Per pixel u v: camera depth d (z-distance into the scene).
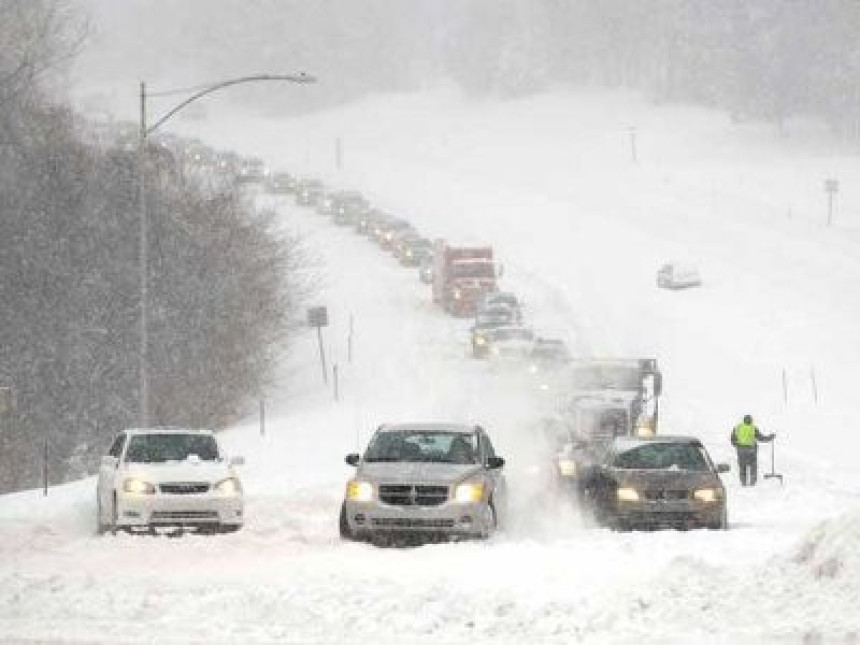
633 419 121.00
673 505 73.19
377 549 63.72
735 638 39.88
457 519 65.88
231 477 73.31
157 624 43.38
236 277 177.38
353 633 41.94
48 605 46.53
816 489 102.19
